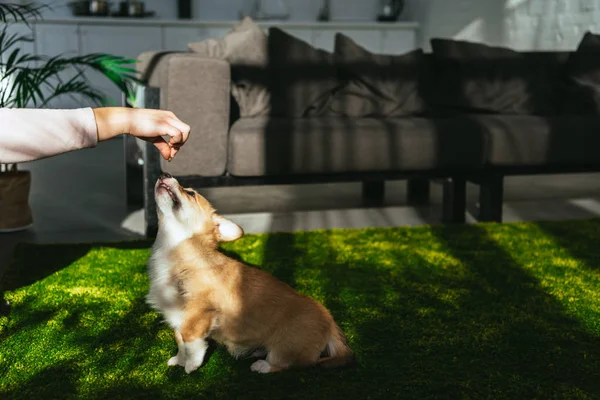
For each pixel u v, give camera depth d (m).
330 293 2.07
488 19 6.42
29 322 1.79
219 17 7.39
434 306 1.97
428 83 3.91
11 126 1.09
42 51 6.46
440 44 3.91
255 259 2.42
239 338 1.51
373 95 3.60
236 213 3.32
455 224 3.04
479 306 1.98
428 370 1.54
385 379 1.49
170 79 2.67
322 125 2.96
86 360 1.57
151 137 1.25
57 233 2.88
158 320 1.83
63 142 1.13
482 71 3.83
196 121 2.73
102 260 2.39
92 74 6.61
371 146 2.94
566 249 2.62
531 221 3.11
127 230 2.96
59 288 2.07
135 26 6.63
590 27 5.23
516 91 3.80
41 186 4.04
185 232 1.53
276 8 7.48
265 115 3.37
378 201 3.69
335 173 2.97
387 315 1.89
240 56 3.38
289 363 1.49
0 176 2.89
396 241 2.72
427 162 3.03
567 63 4.06
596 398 1.42
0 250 2.59
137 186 3.52
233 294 1.49
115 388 1.44
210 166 2.79
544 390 1.45
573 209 3.48
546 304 2.00
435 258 2.48
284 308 1.49
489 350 1.66
